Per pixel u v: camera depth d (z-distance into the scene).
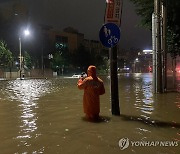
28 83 33.91
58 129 7.05
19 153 5.24
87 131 6.76
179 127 7.11
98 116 8.36
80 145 5.66
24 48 72.56
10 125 7.64
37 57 78.19
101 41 8.34
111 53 8.50
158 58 15.34
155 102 11.84
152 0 23.19
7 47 67.00
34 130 7.01
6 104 11.99
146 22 24.89
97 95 8.28
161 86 15.53
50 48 85.50
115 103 8.78
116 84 8.73
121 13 8.27
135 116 8.57
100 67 103.12
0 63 59.25
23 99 13.98
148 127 7.12
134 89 19.88
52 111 9.84
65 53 87.81
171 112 9.28
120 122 7.72
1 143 5.91
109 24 8.24
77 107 10.68
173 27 23.09
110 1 8.24
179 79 31.44
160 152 5.16
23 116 8.98
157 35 15.19
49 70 76.69
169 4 21.47
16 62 68.50
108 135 6.37
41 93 17.44
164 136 6.24
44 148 5.52
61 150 5.38
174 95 14.38
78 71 92.31
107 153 5.15
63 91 18.66
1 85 29.44
